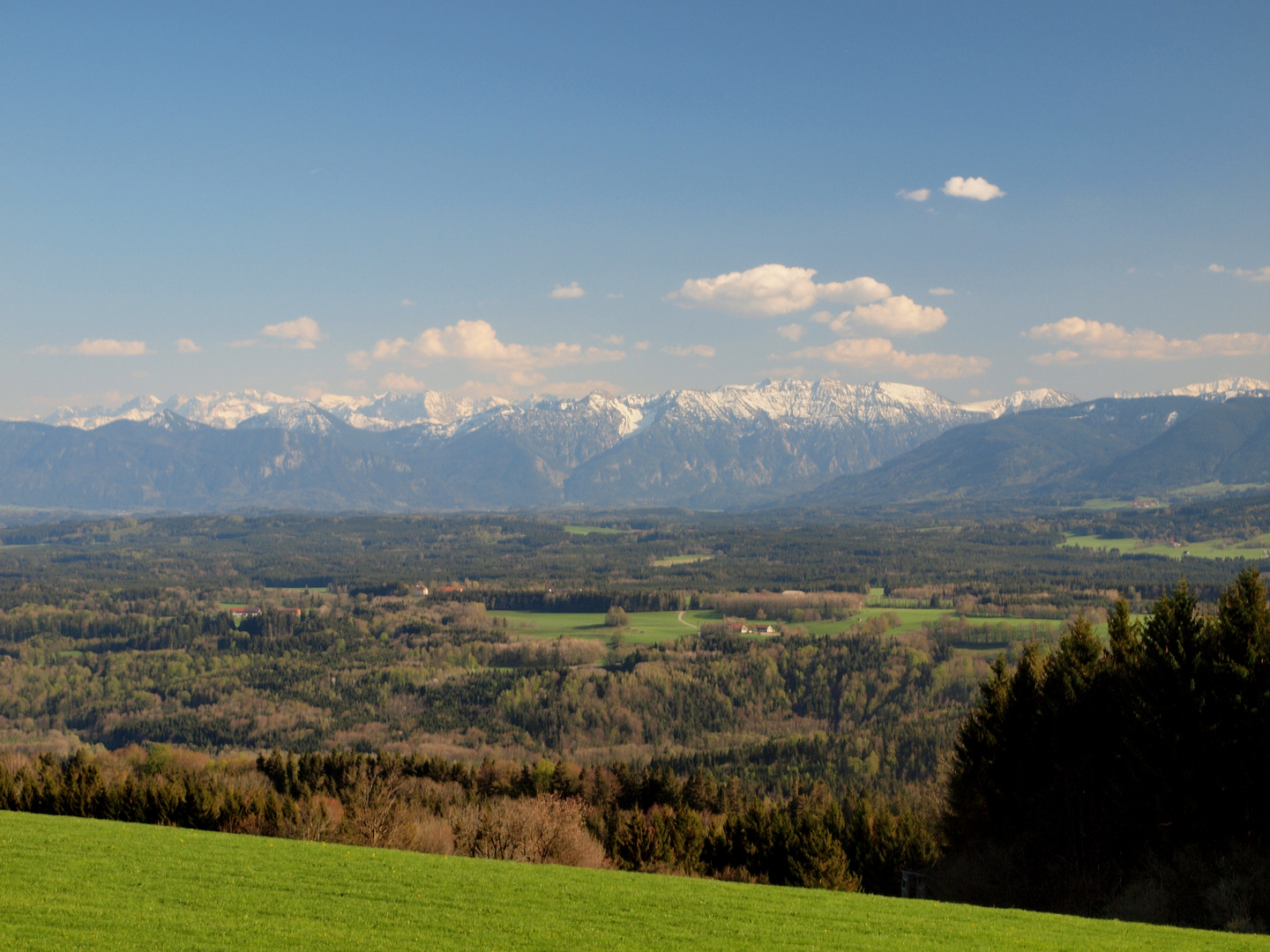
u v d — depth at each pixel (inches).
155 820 3831.2
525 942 1659.7
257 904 1815.9
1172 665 2450.8
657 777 5482.3
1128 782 2556.6
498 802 4215.1
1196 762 2399.1
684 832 3924.7
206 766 5994.1
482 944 1637.6
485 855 3265.3
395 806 3673.7
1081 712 2775.6
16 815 2711.6
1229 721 2381.9
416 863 2287.2
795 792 6220.5
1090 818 2726.4
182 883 1939.0
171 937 1568.7
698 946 1683.1
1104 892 2534.5
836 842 3789.4
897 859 3779.5
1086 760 2738.7
